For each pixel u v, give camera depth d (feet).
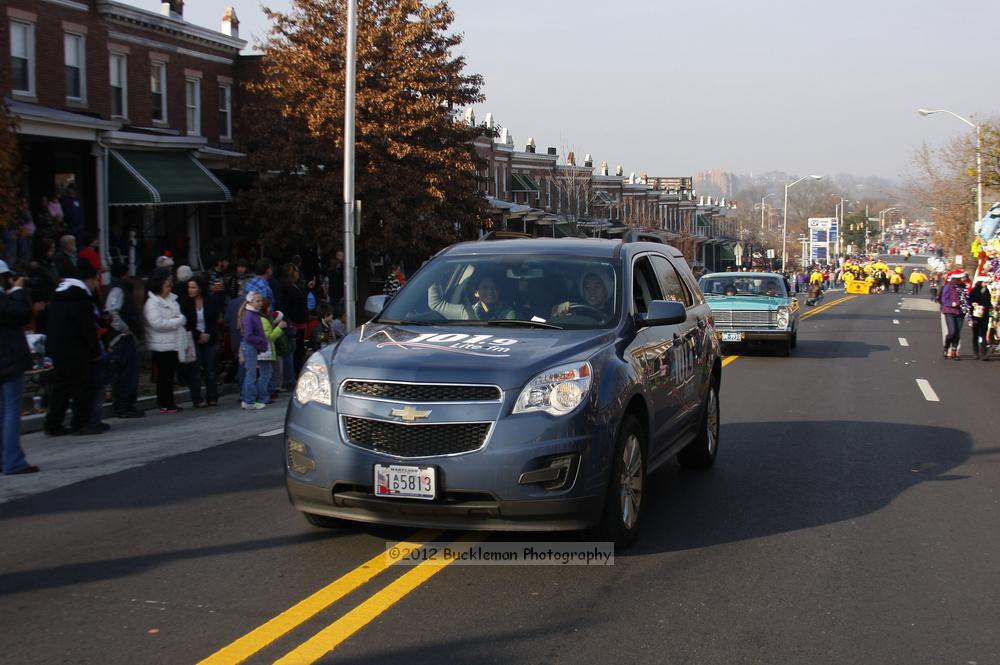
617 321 21.25
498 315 21.58
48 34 75.51
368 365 18.35
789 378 53.52
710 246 289.33
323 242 81.92
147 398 44.75
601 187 209.15
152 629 15.39
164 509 23.52
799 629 15.75
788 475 27.68
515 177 161.07
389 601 16.66
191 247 87.92
